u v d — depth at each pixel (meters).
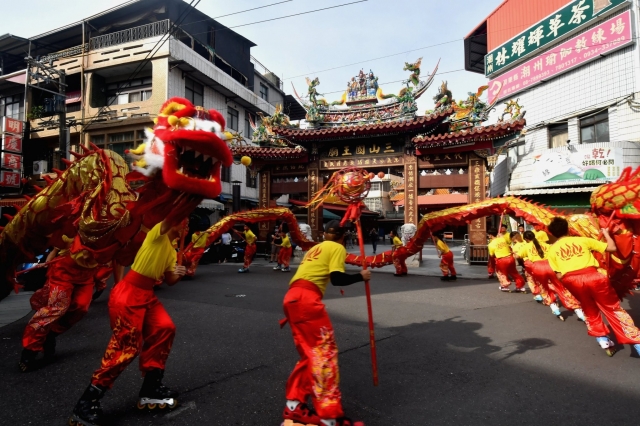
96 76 20.09
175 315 6.89
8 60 22.81
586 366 4.34
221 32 23.61
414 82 14.59
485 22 17.64
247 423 3.10
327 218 25.77
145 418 3.16
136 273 3.24
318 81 16.03
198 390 3.72
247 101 24.06
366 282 3.60
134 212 3.35
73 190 4.18
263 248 18.50
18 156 18.73
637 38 11.47
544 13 14.37
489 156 13.77
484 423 3.09
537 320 6.48
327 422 2.80
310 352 2.94
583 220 6.22
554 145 14.09
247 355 4.74
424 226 5.69
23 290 9.56
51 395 3.63
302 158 16.78
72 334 5.69
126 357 3.08
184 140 2.71
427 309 7.36
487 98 17.14
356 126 14.91
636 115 11.44
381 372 4.20
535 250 6.79
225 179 22.89
